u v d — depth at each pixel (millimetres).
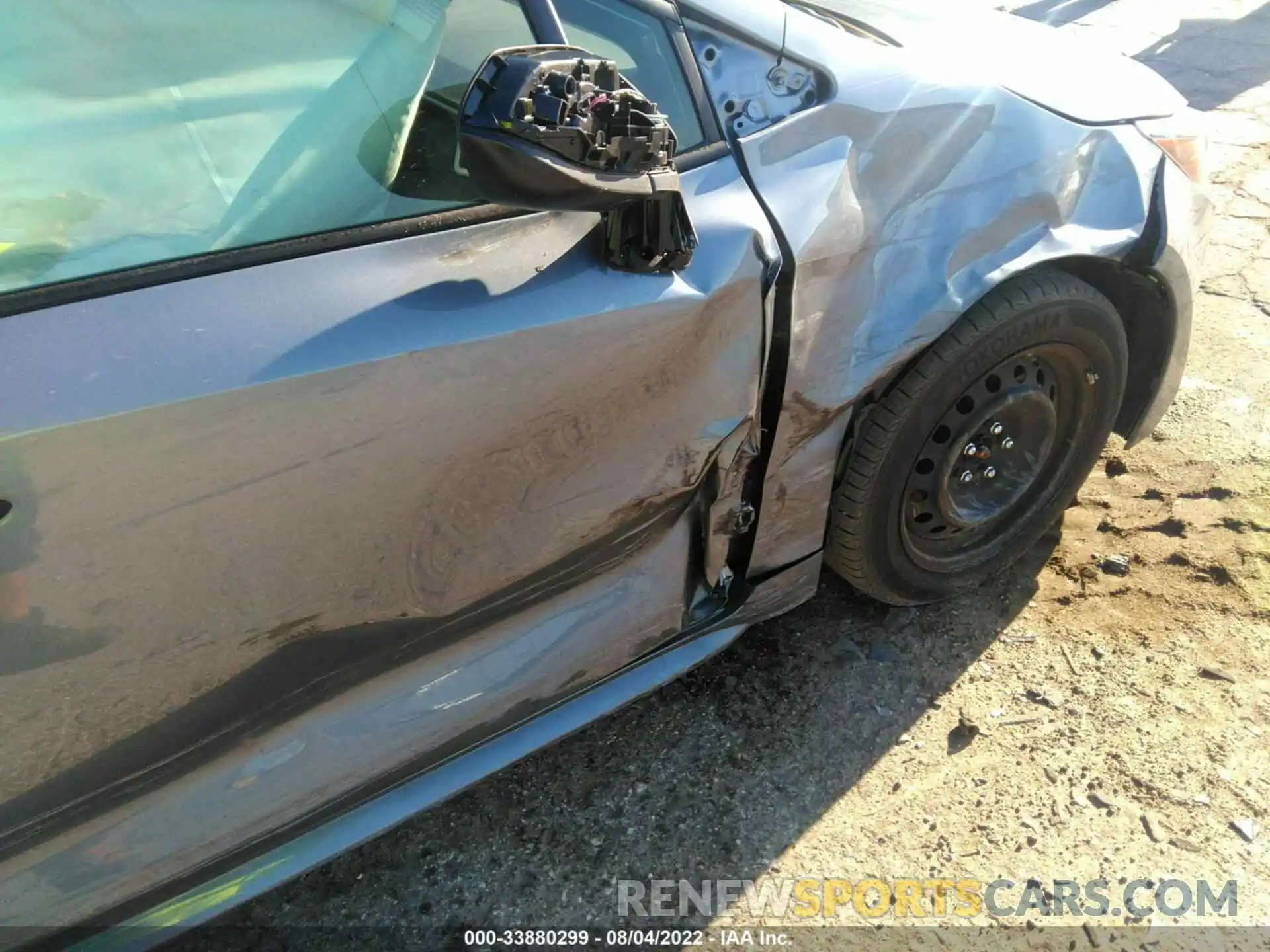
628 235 1400
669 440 1560
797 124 1637
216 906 1438
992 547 2264
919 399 1865
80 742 1211
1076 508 2594
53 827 1265
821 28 1756
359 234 1284
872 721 2068
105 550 1113
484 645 1575
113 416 1071
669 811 1909
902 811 1888
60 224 1132
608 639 1727
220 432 1137
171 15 1233
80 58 1178
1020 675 2152
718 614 1886
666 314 1427
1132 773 1932
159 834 1352
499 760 1654
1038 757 1974
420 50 1398
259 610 1270
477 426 1326
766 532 1846
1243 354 3146
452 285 1300
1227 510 2551
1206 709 2053
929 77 1804
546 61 1140
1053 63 2088
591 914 1746
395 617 1414
